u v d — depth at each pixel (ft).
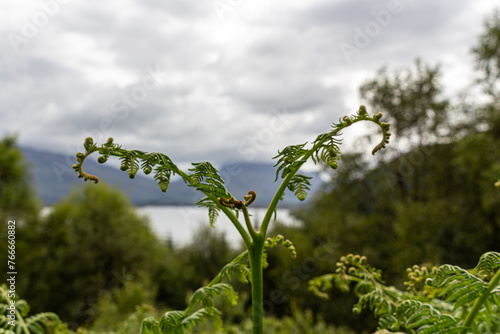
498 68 41.34
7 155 49.98
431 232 34.35
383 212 48.08
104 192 58.08
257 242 3.49
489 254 3.59
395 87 50.90
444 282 3.59
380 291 4.62
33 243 52.44
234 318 14.99
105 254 54.34
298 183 3.48
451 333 3.42
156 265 54.75
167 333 3.47
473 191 33.14
